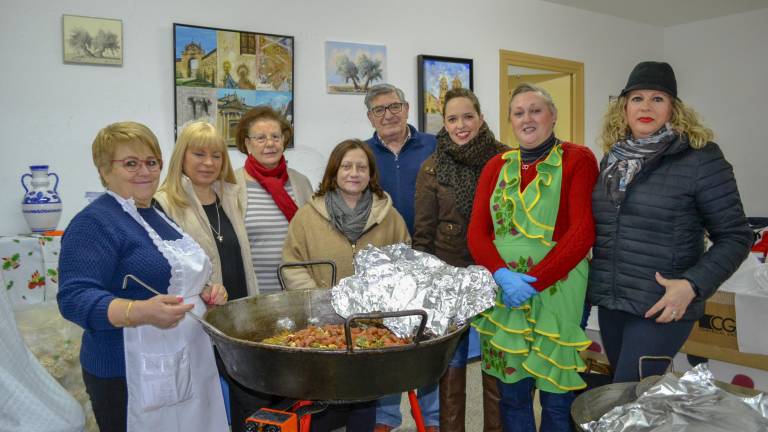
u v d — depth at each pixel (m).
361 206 1.89
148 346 1.38
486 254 1.73
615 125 1.68
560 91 4.50
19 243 2.13
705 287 1.43
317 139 3.18
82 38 2.51
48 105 2.47
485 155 2.00
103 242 1.32
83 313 1.24
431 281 1.36
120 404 1.38
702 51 4.77
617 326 1.65
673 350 1.55
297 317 1.47
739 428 1.00
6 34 2.37
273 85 3.00
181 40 2.73
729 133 4.69
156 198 1.73
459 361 1.97
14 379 1.27
